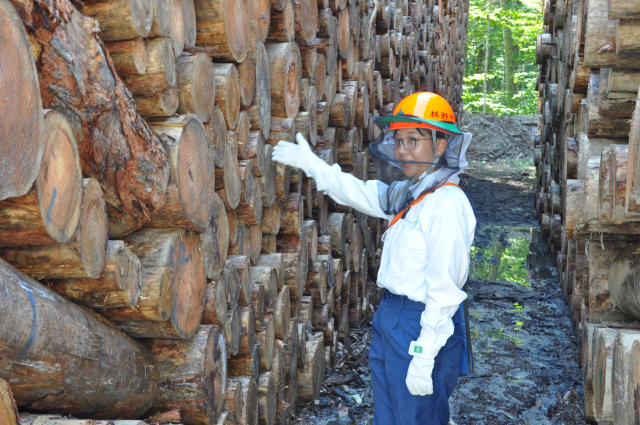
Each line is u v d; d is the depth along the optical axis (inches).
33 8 37.0
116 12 48.3
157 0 52.6
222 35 69.2
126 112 49.3
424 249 77.2
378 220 186.1
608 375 85.6
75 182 41.4
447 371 79.8
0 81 31.3
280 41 92.8
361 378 131.1
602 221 89.3
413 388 75.3
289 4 91.7
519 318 175.3
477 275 219.8
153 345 66.9
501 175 451.2
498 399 124.3
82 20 43.8
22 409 45.3
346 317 146.0
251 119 85.2
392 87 185.8
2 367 38.3
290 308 108.9
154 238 59.0
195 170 61.3
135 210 53.7
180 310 61.7
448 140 77.9
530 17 741.9
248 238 89.7
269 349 92.1
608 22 97.3
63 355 44.6
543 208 276.8
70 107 42.9
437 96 78.4
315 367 117.7
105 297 51.4
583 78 124.8
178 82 60.8
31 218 37.0
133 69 52.4
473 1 808.3
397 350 79.0
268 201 92.4
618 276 103.0
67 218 40.7
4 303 36.9
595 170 95.0
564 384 131.3
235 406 77.5
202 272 67.6
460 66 567.5
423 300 78.0
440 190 78.0
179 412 66.6
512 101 805.2
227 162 74.6
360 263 161.9
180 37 59.6
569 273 170.9
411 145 77.9
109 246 49.8
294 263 104.3
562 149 209.6
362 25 146.0
